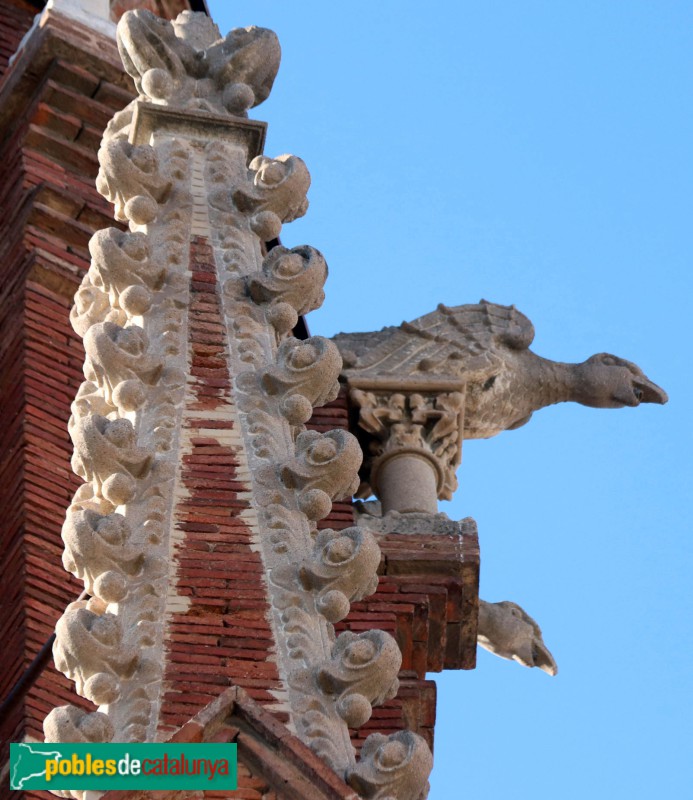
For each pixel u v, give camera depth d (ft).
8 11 134.62
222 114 95.14
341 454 74.28
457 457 109.81
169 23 97.86
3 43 131.95
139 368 78.48
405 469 107.14
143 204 87.86
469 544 101.50
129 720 64.08
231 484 74.38
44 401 102.06
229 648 67.46
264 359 81.30
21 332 106.42
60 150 118.21
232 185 90.99
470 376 111.04
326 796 60.44
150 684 65.51
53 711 63.26
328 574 69.72
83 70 120.16
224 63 97.30
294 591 69.62
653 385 114.73
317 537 71.15
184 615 68.49
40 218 113.39
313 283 85.46
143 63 96.73
